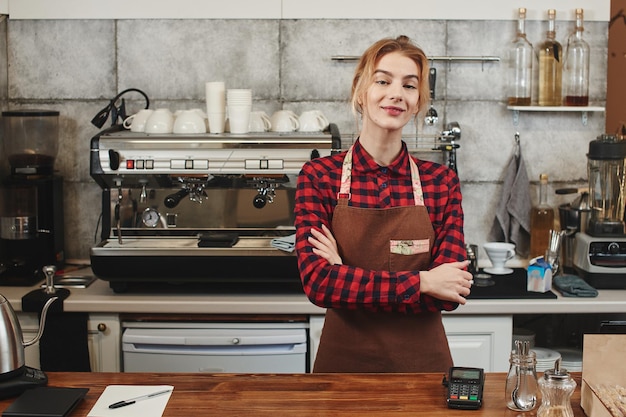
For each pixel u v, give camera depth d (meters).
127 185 3.54
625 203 3.85
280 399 2.15
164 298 3.47
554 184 4.09
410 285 2.36
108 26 3.96
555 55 3.89
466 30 3.98
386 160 2.54
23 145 3.76
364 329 2.51
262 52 3.96
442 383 2.24
